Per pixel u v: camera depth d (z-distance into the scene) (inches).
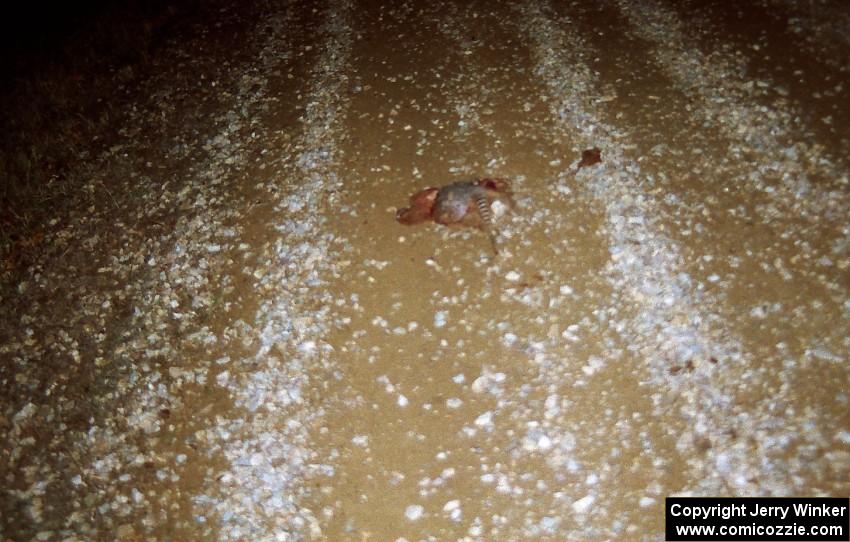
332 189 153.9
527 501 116.2
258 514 117.6
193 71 186.5
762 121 154.6
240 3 212.2
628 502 115.1
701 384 123.3
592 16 189.0
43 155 167.3
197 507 118.6
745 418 119.7
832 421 118.0
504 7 196.7
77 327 137.3
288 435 123.8
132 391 129.4
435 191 148.6
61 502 119.5
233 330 135.1
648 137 155.1
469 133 161.3
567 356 127.9
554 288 135.4
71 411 127.7
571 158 153.6
